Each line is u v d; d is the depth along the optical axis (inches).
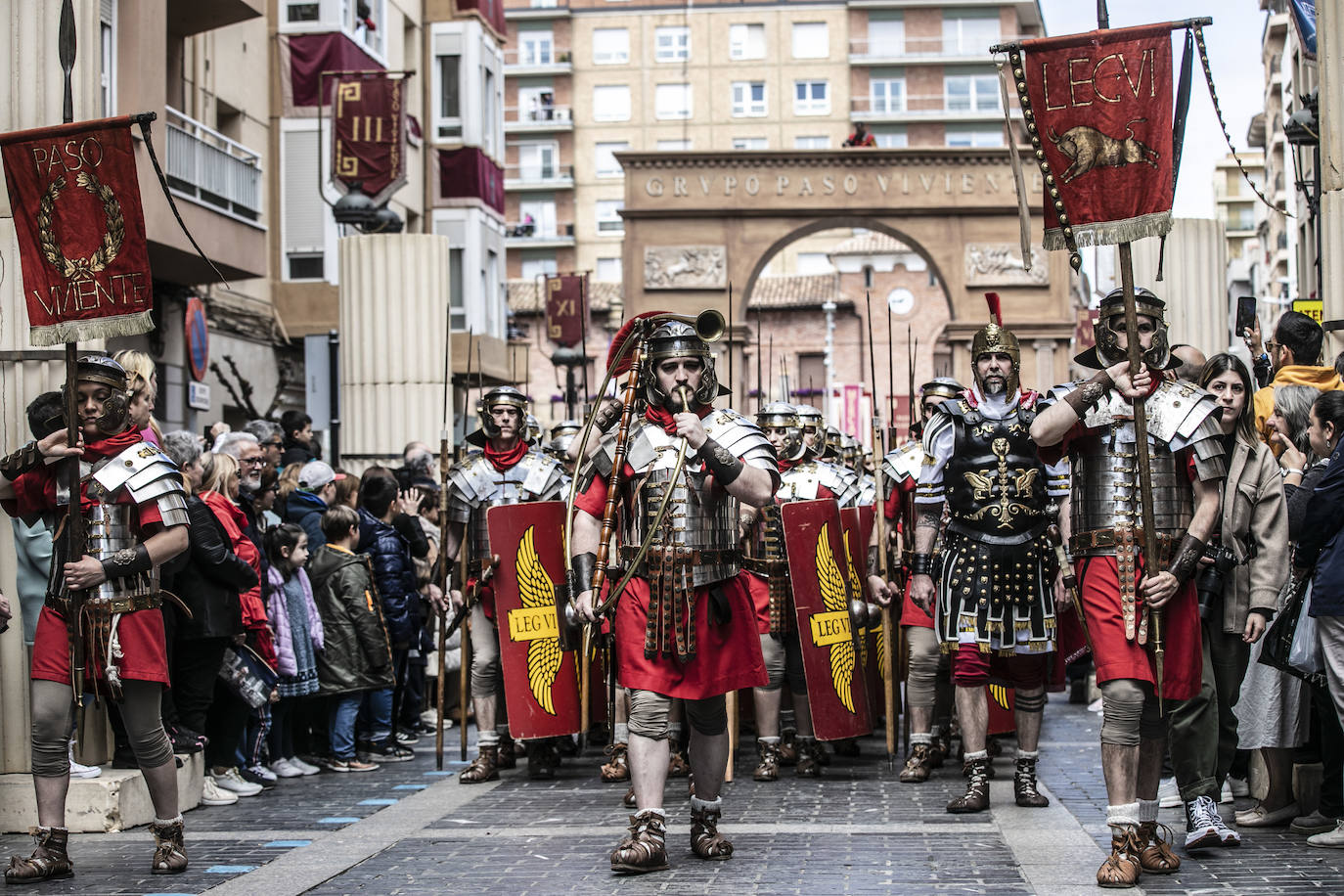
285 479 426.6
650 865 245.0
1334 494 243.1
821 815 308.5
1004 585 303.7
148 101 665.0
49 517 264.2
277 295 1035.9
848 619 355.3
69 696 253.1
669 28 2918.3
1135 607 233.0
